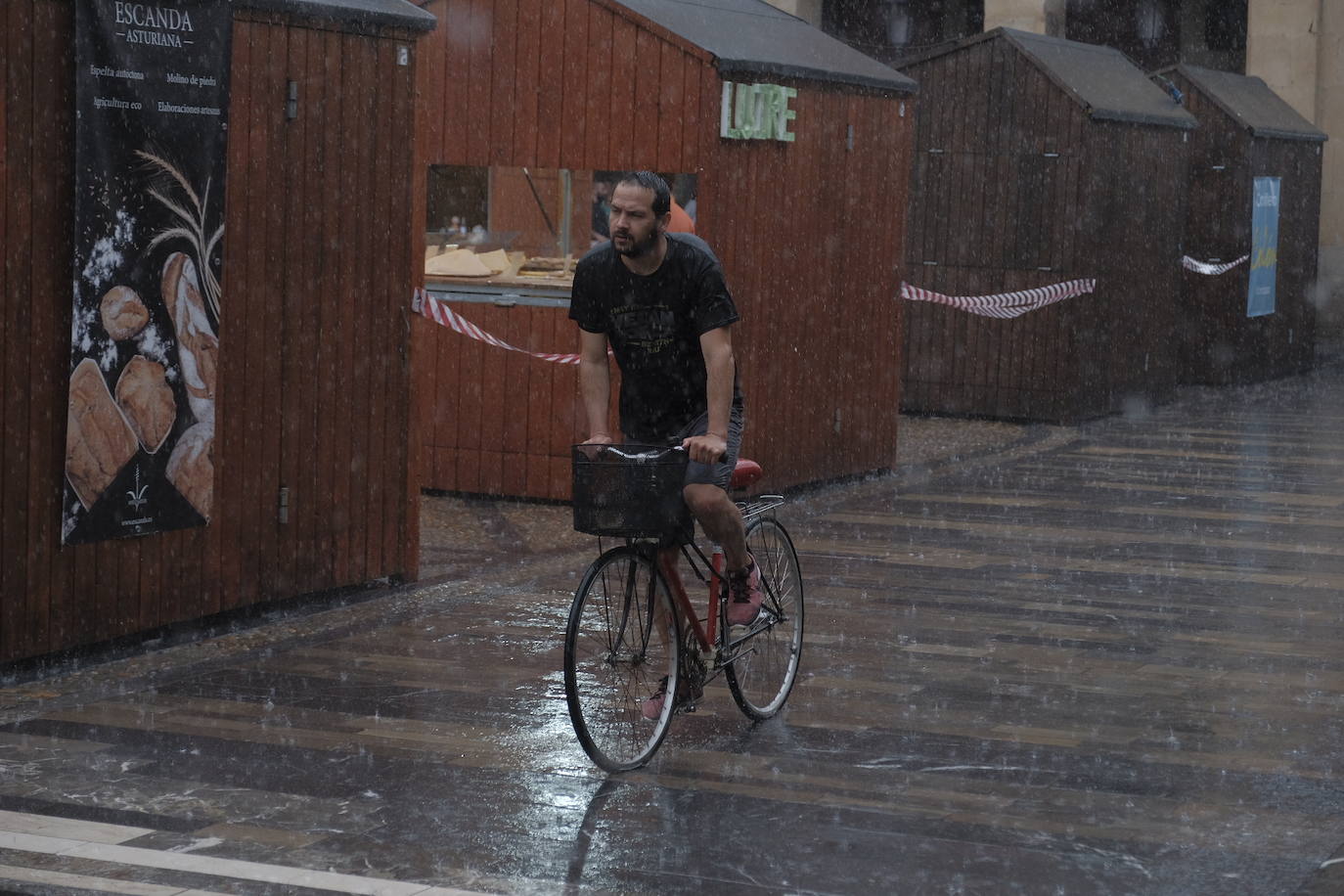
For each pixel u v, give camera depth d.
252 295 8.56
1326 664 8.17
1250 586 10.03
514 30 12.57
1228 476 14.67
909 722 7.08
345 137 9.09
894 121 14.55
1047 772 6.41
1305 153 24.20
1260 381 23.41
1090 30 29.53
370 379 9.43
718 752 6.62
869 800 6.04
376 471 9.54
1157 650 8.41
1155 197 19.98
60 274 7.45
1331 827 5.79
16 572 7.38
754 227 12.63
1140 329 19.89
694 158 12.05
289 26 8.65
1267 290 23.22
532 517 12.19
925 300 19.06
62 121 7.39
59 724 6.87
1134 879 5.27
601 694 6.29
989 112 18.78
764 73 12.40
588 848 5.51
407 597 9.47
